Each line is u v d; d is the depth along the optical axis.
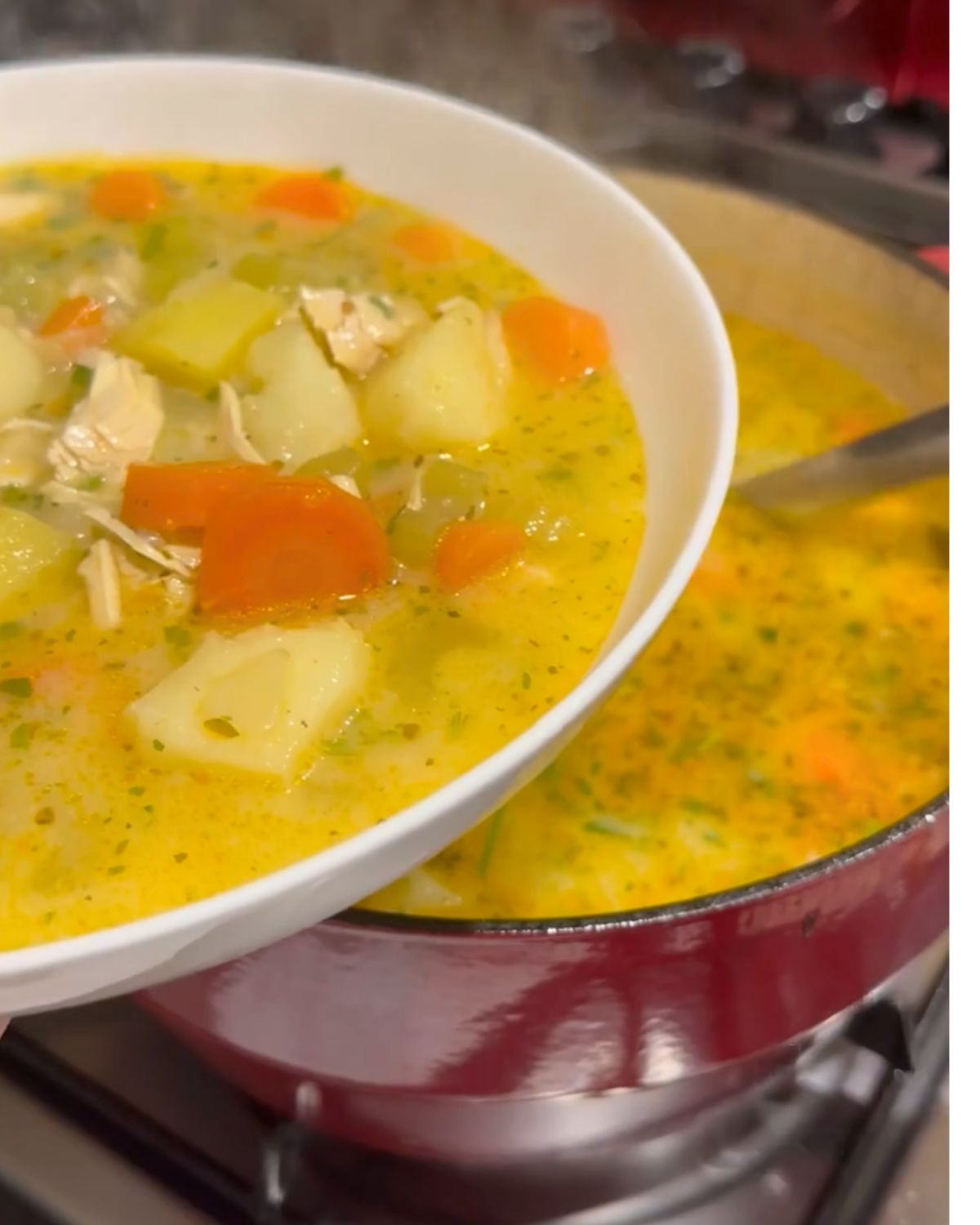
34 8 0.71
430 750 0.30
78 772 0.30
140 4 0.71
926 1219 0.36
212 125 0.40
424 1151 0.37
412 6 0.71
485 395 0.35
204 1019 0.34
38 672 0.31
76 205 0.40
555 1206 0.37
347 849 0.27
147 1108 0.38
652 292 0.36
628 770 0.39
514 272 0.38
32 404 0.36
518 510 0.34
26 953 0.26
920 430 0.39
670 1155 0.38
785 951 0.33
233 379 0.36
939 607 0.42
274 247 0.39
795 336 0.49
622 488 0.34
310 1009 0.33
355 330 0.36
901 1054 0.37
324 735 0.30
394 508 0.34
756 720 0.40
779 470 0.43
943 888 0.35
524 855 0.37
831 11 0.66
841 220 0.46
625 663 0.29
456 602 0.32
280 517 0.32
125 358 0.36
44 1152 0.37
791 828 0.38
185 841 0.29
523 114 0.65
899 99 0.67
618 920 0.31
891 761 0.39
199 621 0.32
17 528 0.33
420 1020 0.33
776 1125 0.38
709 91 0.67
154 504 0.33
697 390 0.33
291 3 0.71
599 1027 0.33
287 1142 0.37
